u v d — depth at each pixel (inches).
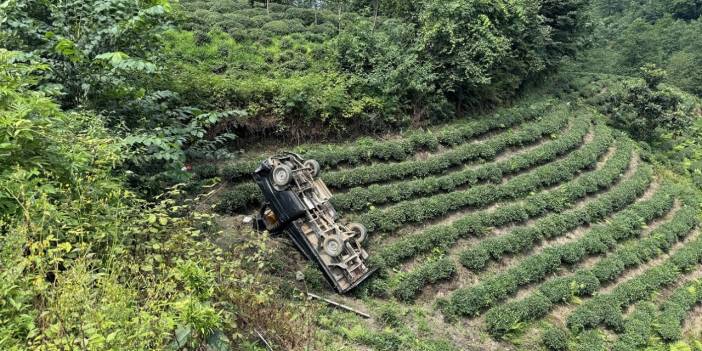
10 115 178.2
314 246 383.6
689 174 884.0
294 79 615.8
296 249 405.1
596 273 508.7
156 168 321.7
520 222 555.2
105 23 316.8
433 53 697.6
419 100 676.1
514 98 870.4
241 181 489.4
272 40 775.1
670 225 653.3
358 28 722.2
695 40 1617.9
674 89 1353.3
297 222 384.8
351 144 608.4
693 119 1127.0
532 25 831.7
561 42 964.0
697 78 1450.5
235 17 830.5
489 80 678.5
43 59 291.3
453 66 687.7
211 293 200.1
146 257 206.5
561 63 1039.6
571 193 625.0
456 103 735.7
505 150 697.6
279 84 574.2
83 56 287.0
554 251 513.7
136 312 175.6
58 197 209.5
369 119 623.8
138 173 312.0
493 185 587.2
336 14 979.3
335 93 597.6
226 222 420.8
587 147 772.0
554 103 921.5
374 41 693.3
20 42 296.5
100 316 152.9
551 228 549.0
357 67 679.1
